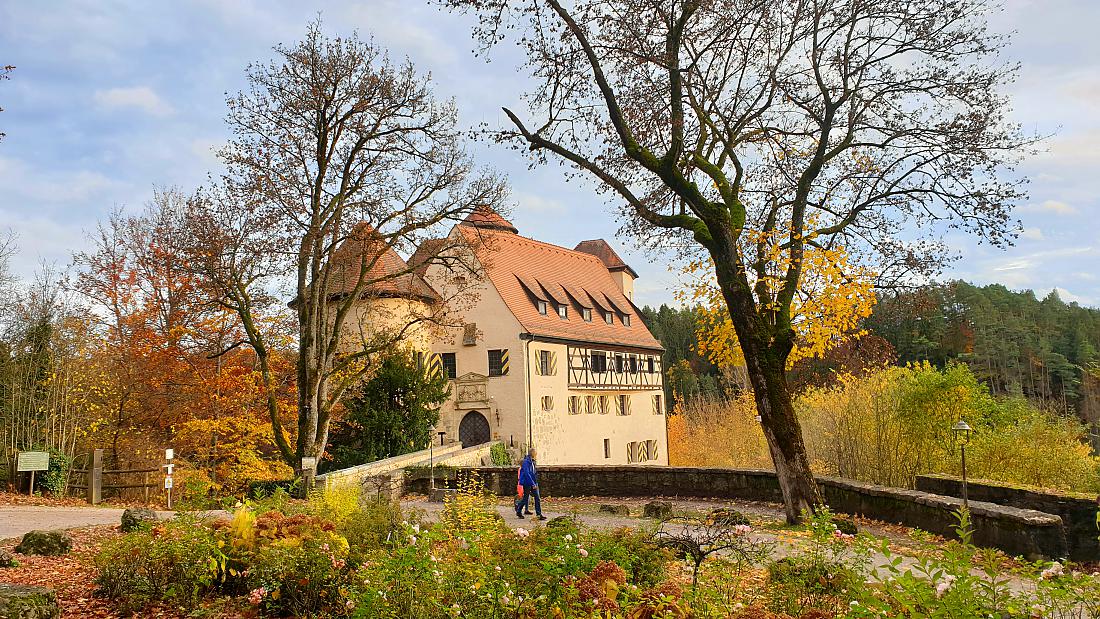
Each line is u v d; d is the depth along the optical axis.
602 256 57.75
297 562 6.19
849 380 18.14
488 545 6.00
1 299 23.69
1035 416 16.73
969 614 3.68
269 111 22.84
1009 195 13.31
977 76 13.27
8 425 22.06
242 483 23.42
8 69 10.27
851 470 17.11
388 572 5.05
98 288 26.64
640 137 14.16
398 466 21.47
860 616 4.04
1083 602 4.00
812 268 13.98
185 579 6.55
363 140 23.44
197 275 23.44
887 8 13.01
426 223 24.47
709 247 13.30
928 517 11.92
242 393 26.62
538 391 38.75
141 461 25.64
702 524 12.46
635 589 4.83
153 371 26.22
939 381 16.00
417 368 27.97
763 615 4.43
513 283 41.12
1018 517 9.84
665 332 87.31
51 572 8.09
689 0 12.45
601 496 19.05
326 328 24.23
